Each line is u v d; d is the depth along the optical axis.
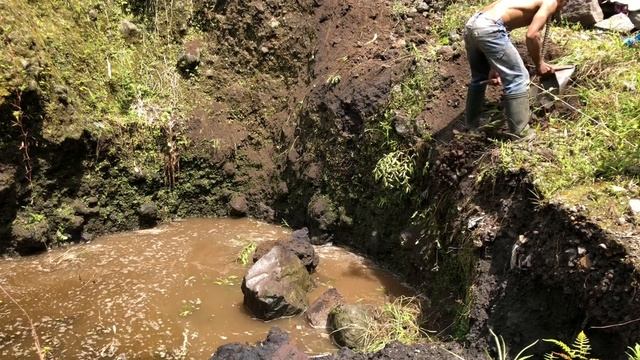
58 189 5.91
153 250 5.89
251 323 4.75
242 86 6.98
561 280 3.61
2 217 5.61
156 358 4.30
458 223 4.71
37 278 5.33
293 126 6.62
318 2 6.83
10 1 5.71
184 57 6.95
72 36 6.30
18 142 5.56
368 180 5.80
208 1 7.13
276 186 6.60
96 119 6.13
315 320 4.73
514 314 3.89
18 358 4.25
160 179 6.46
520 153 4.39
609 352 3.34
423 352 3.86
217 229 6.39
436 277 4.99
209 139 6.71
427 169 5.24
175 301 5.02
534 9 4.49
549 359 3.57
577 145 4.32
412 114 5.52
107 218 6.20
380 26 6.42
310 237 6.14
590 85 4.83
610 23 5.77
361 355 3.87
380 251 5.70
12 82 5.41
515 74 4.47
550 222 3.79
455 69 5.54
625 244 3.32
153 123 6.47
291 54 6.88
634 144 4.15
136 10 7.02
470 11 6.09
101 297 5.04
